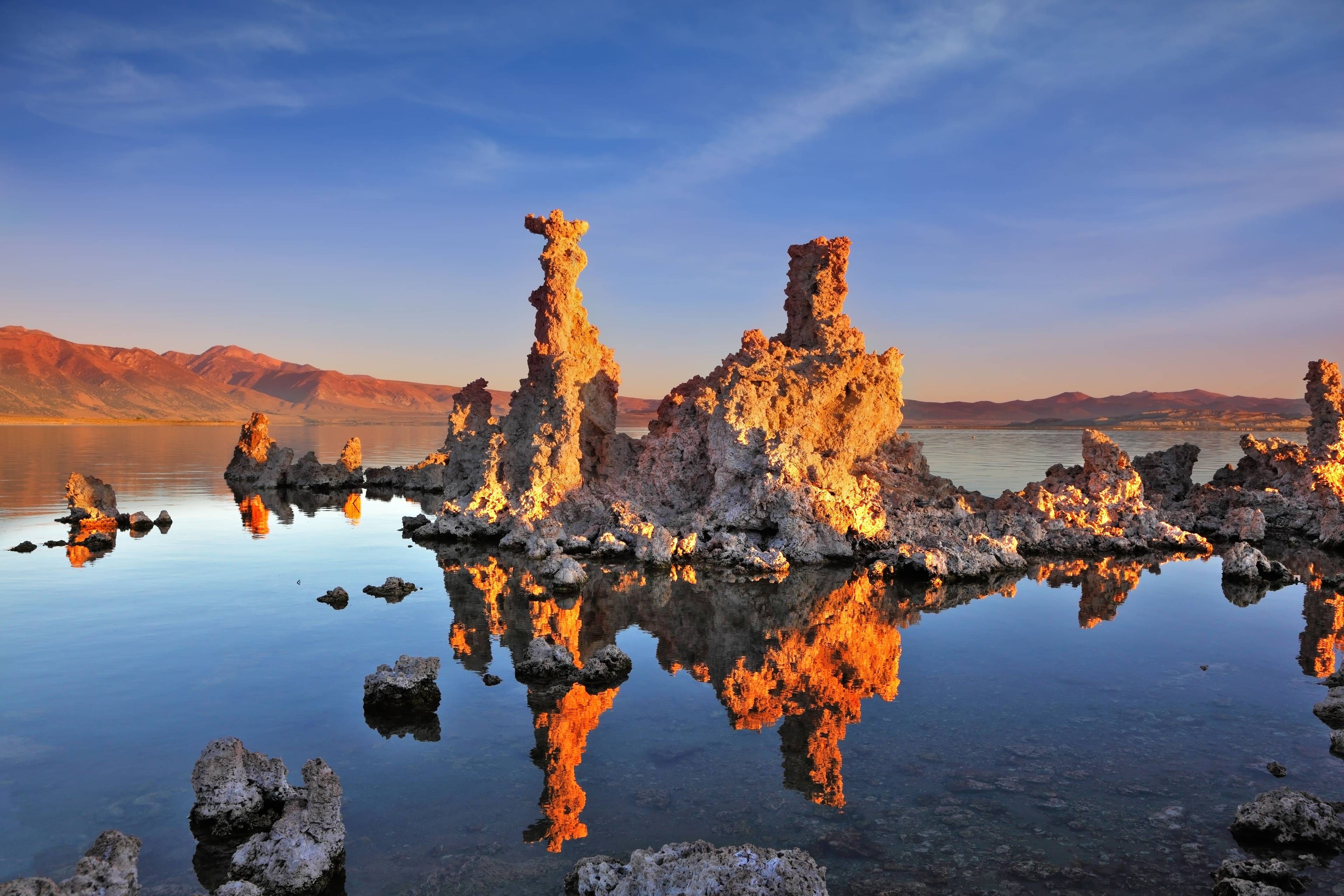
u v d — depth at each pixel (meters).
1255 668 18.81
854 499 33.25
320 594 25.31
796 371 37.03
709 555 31.69
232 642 20.20
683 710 16.28
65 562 29.86
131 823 11.82
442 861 10.87
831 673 18.52
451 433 58.94
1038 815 12.07
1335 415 41.06
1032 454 89.12
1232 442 113.19
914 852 11.08
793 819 11.95
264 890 10.16
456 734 15.03
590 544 33.59
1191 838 11.45
